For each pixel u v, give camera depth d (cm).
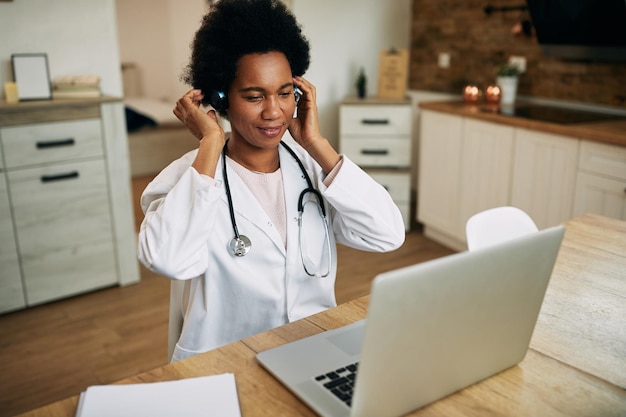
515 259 85
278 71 119
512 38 377
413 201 471
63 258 302
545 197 299
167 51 723
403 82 397
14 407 216
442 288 78
